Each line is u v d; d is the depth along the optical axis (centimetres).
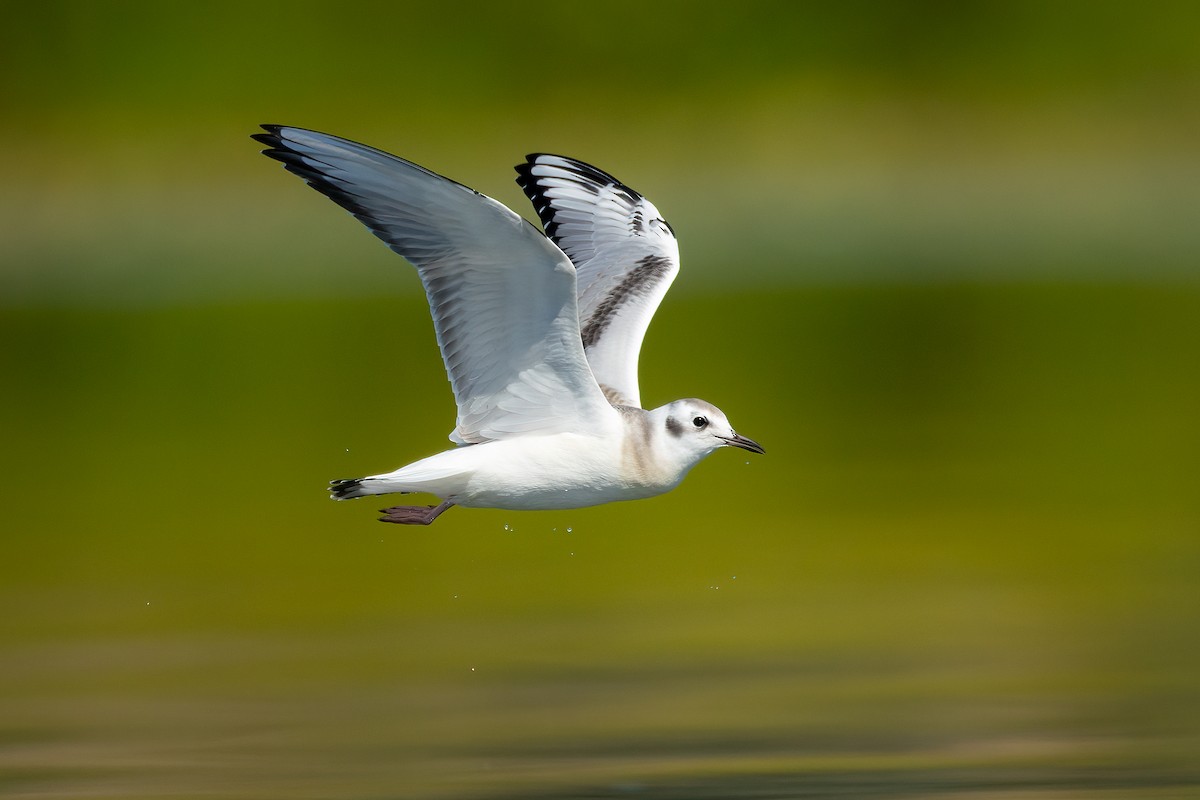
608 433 1225
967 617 1816
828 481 2344
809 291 3747
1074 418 2688
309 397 2853
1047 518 2162
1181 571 1956
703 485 2381
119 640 1783
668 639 1758
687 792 1302
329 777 1366
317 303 3697
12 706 1566
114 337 3375
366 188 1133
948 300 3631
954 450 2494
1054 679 1602
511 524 2264
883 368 3031
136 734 1483
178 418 2753
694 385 2830
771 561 2047
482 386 1212
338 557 2103
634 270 1416
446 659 1700
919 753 1392
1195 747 1400
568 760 1393
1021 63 4997
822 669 1644
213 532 2184
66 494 2344
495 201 1093
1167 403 2781
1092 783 1316
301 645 1764
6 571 2033
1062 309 3534
